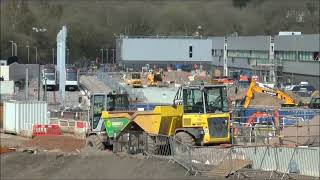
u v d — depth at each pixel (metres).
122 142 70.56
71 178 48.88
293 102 131.00
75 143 85.94
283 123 96.56
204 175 56.53
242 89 198.88
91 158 53.47
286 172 59.84
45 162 58.53
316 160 58.53
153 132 69.12
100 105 82.25
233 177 57.28
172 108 70.12
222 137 70.25
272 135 84.50
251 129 84.38
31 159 62.66
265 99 146.12
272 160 61.22
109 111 75.56
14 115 109.00
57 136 97.12
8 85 190.25
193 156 60.44
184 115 70.12
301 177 58.38
